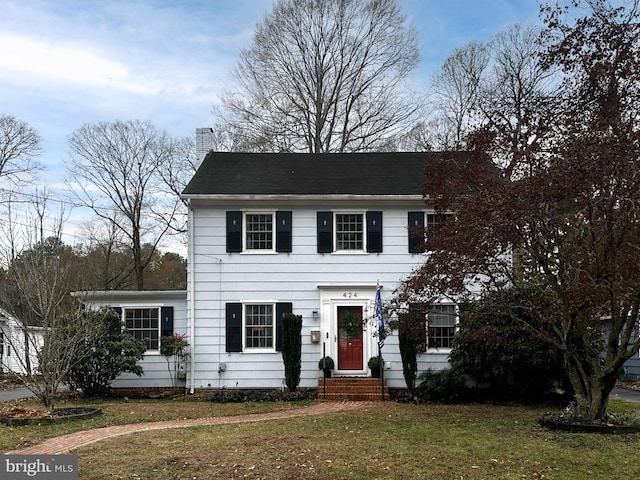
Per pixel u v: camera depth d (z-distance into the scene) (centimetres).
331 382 1812
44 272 1468
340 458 914
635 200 1046
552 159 1127
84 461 898
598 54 1174
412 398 1767
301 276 1939
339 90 3325
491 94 3152
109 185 3541
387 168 2142
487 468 854
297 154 2258
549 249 1180
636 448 985
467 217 1216
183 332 1967
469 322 1542
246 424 1270
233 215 1950
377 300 1711
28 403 1669
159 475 816
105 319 1806
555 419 1230
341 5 3250
